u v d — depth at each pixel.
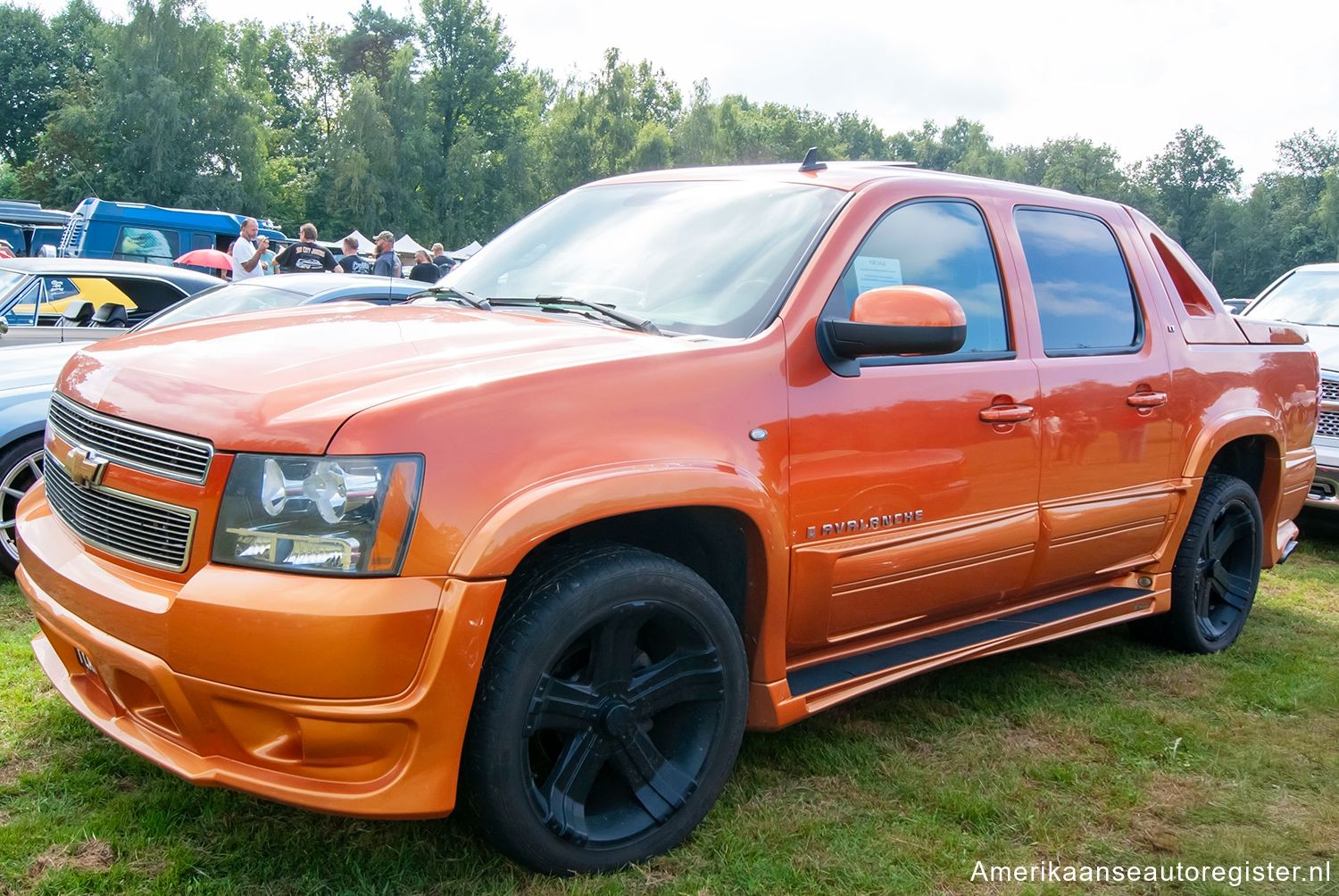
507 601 2.41
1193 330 4.36
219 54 58.56
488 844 2.50
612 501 2.41
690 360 2.70
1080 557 3.82
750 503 2.69
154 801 2.77
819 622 3.00
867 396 3.03
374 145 67.94
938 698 3.89
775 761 3.27
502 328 2.90
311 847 2.60
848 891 2.58
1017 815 3.01
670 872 2.61
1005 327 3.57
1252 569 4.78
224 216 24.75
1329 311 8.53
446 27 76.50
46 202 56.44
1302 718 3.90
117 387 2.57
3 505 4.51
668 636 2.67
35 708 3.31
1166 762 3.44
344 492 2.18
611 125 77.50
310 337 2.78
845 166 3.57
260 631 2.13
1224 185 124.69
